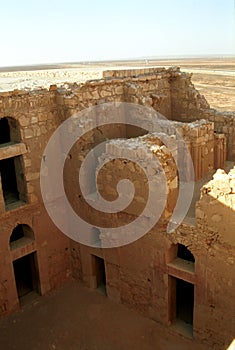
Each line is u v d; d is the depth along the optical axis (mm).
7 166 16812
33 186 14125
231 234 10570
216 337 12008
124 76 16109
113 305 14672
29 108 13398
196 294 12070
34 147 13820
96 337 13172
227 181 10258
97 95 14812
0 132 16969
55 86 14008
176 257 12859
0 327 13828
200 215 11141
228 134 16891
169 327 13289
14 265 17375
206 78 76688
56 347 12867
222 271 11141
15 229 16672
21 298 15367
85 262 15539
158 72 17750
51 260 15516
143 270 13320
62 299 15234
